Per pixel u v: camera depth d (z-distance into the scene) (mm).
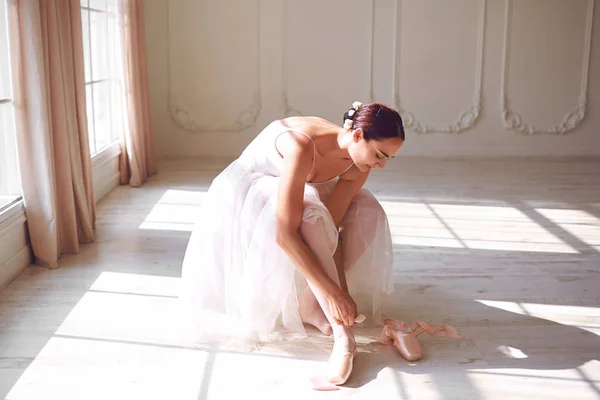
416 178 5953
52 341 2576
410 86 7035
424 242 4016
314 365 2430
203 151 7047
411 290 3197
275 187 2584
